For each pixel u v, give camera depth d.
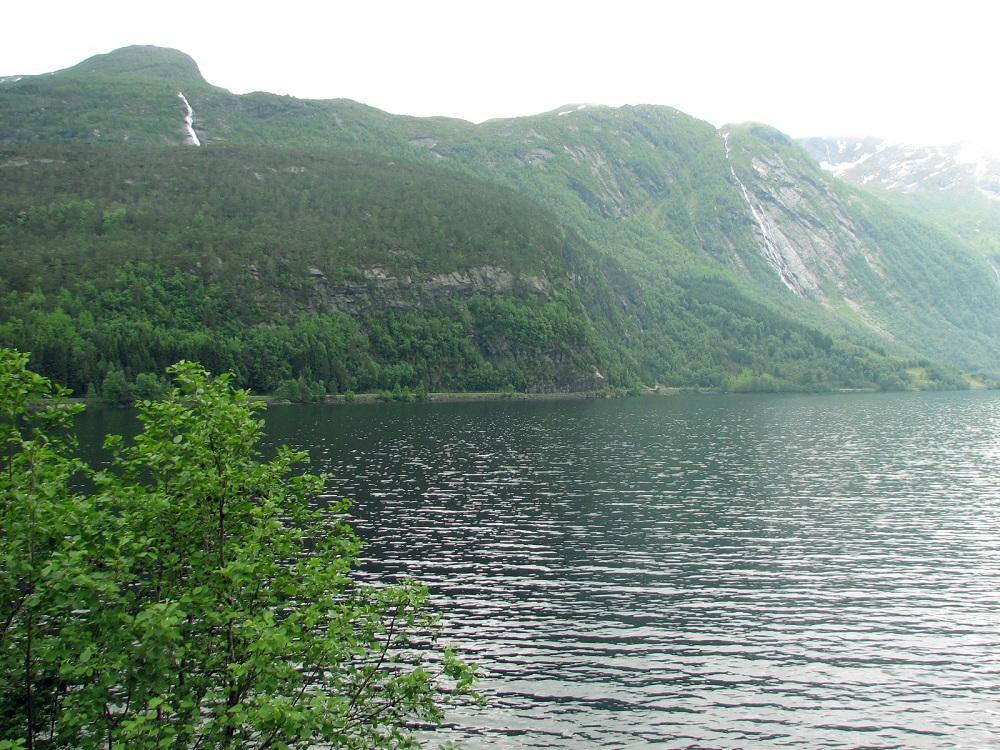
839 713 36.09
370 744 23.27
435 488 84.06
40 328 174.62
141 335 191.75
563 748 32.78
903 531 69.12
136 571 22.89
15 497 20.11
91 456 90.62
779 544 64.12
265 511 22.45
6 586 20.06
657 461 108.50
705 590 52.19
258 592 22.22
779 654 42.19
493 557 58.47
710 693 37.72
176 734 18.64
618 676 39.25
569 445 124.00
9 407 21.36
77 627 19.94
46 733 21.84
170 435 24.25
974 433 156.00
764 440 138.62
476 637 43.47
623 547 62.06
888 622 47.00
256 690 20.77
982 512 77.38
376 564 56.12
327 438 124.56
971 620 47.44
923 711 36.38
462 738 33.31
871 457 118.06
